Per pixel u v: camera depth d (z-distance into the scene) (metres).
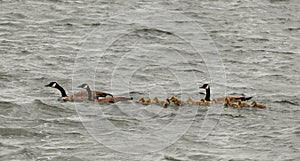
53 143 20.17
